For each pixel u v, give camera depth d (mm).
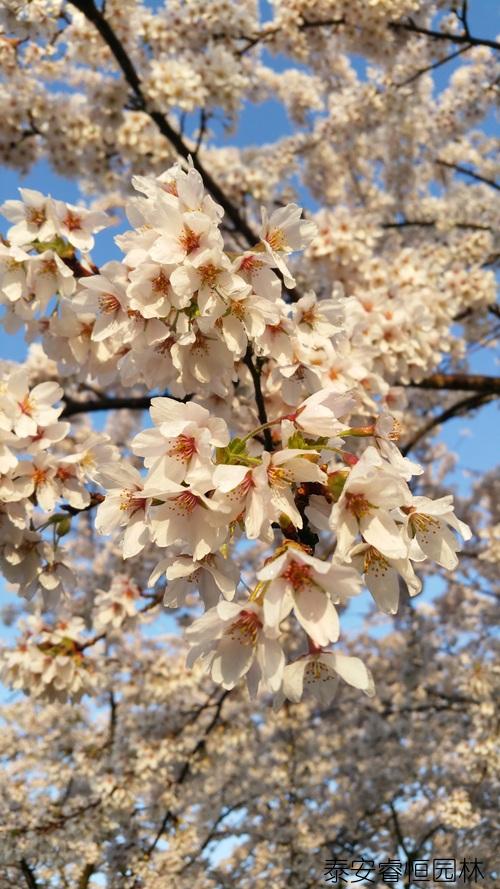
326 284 6660
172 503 1734
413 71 8516
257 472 1615
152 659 8164
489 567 10430
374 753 9750
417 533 1822
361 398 3355
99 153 7715
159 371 2443
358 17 7145
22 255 2566
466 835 8453
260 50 9008
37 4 5742
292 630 8172
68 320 2828
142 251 2098
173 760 7547
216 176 8242
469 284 7301
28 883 7641
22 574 2791
